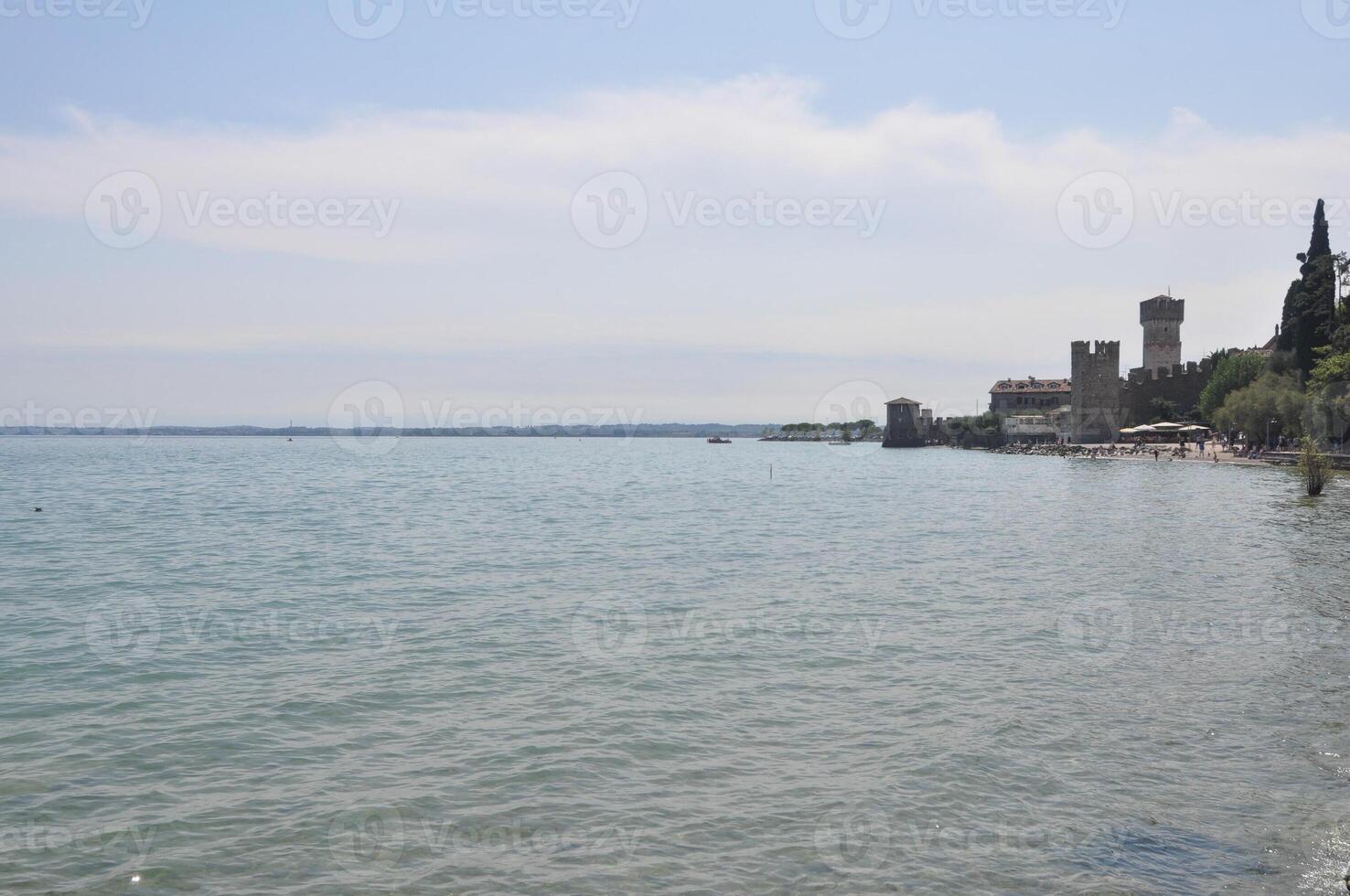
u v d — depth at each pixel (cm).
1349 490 6819
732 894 1014
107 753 1441
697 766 1374
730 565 3444
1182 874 1047
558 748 1452
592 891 1020
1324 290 9762
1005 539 4284
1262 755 1400
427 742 1482
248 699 1716
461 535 4559
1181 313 17812
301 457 19438
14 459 17250
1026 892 1011
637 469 14050
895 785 1296
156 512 5897
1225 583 2958
